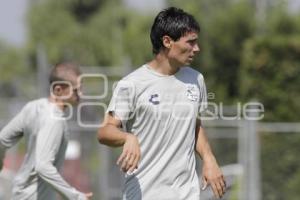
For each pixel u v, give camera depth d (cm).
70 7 11844
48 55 11194
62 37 11456
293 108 4919
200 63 7050
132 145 1623
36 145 2100
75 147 4438
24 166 2181
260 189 3928
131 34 8256
